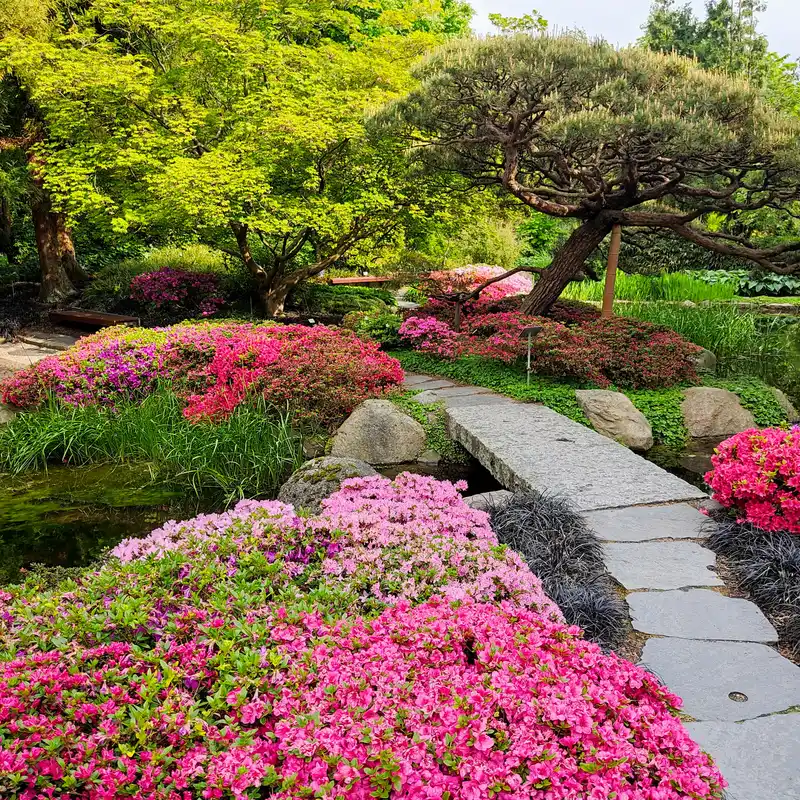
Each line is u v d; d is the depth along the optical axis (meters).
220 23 9.82
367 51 11.22
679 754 1.69
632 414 6.48
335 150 10.90
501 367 8.21
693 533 3.80
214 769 1.55
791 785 1.99
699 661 2.68
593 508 4.08
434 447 6.23
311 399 6.29
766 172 7.61
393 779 1.52
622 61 7.21
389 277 16.55
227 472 5.41
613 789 1.56
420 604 2.37
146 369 6.89
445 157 9.73
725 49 18.73
